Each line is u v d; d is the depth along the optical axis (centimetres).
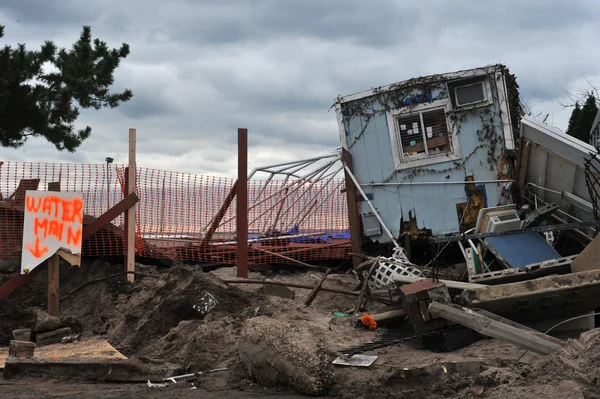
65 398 769
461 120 1552
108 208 1509
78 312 1374
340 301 1249
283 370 772
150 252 1513
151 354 1026
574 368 605
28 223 1221
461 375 725
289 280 1412
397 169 1569
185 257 1530
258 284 1320
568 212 1330
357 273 1266
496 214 1291
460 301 900
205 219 1538
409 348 887
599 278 871
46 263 1258
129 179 1427
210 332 965
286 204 1620
